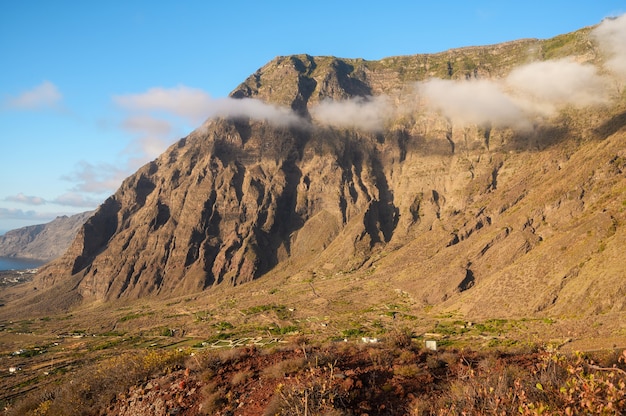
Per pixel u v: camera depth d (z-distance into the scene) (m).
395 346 23.12
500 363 17.91
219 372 19.92
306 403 13.02
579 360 11.77
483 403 11.66
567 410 8.97
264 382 17.55
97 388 22.69
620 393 8.88
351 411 14.16
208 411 16.48
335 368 17.59
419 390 15.98
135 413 18.97
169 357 23.59
